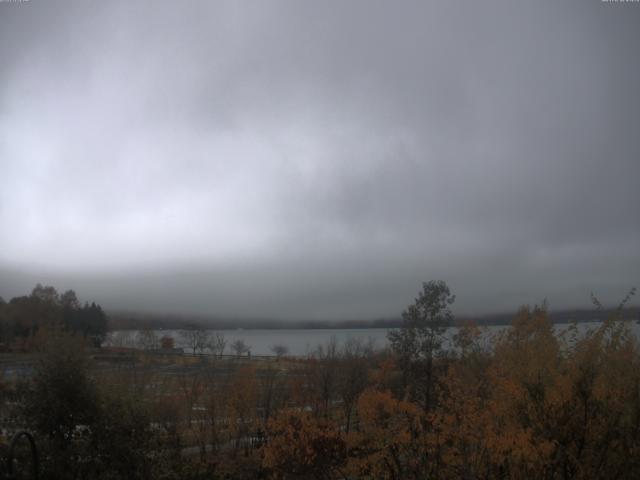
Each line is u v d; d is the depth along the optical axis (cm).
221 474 2067
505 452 1222
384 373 2228
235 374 3250
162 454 1523
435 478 1405
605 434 1152
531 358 1294
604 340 1240
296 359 4512
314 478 1841
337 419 2547
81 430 1384
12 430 1342
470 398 1417
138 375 3441
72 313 5134
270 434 2239
